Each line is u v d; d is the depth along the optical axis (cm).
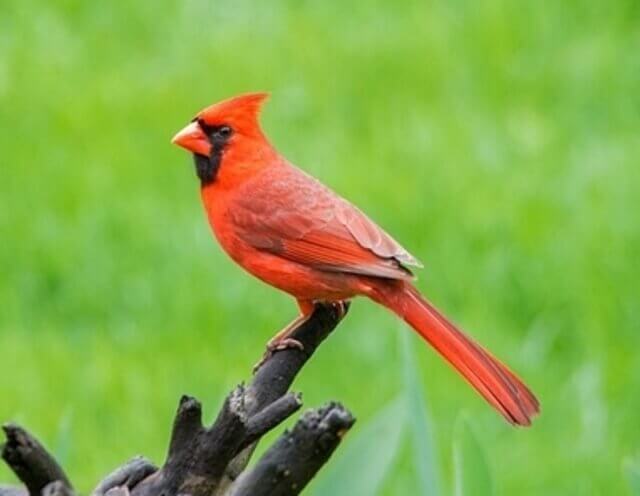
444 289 1134
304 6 1481
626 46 1409
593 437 1000
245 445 406
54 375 1054
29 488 385
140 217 1201
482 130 1305
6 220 1202
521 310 1117
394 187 1220
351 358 1059
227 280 1131
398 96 1357
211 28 1456
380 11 1465
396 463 952
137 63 1409
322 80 1373
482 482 522
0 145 1297
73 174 1255
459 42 1412
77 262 1162
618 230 1170
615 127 1314
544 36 1420
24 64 1405
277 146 1290
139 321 1110
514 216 1184
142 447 991
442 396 1021
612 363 1056
